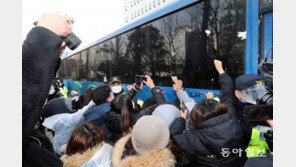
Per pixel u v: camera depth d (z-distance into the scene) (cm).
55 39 69
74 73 1035
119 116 212
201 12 298
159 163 109
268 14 245
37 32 68
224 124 142
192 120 153
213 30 282
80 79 932
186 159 145
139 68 448
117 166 112
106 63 627
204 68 295
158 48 385
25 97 64
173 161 113
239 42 251
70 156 132
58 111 316
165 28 367
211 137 142
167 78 365
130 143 132
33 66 65
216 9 277
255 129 164
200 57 301
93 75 758
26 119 64
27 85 64
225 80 217
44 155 88
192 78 314
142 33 434
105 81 622
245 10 245
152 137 114
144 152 116
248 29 242
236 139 144
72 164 125
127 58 497
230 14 261
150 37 407
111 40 588
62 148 238
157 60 389
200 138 146
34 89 65
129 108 208
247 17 243
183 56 330
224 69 268
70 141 138
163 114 201
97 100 268
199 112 149
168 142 124
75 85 1015
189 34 318
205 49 293
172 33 351
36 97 65
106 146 132
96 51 716
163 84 375
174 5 341
